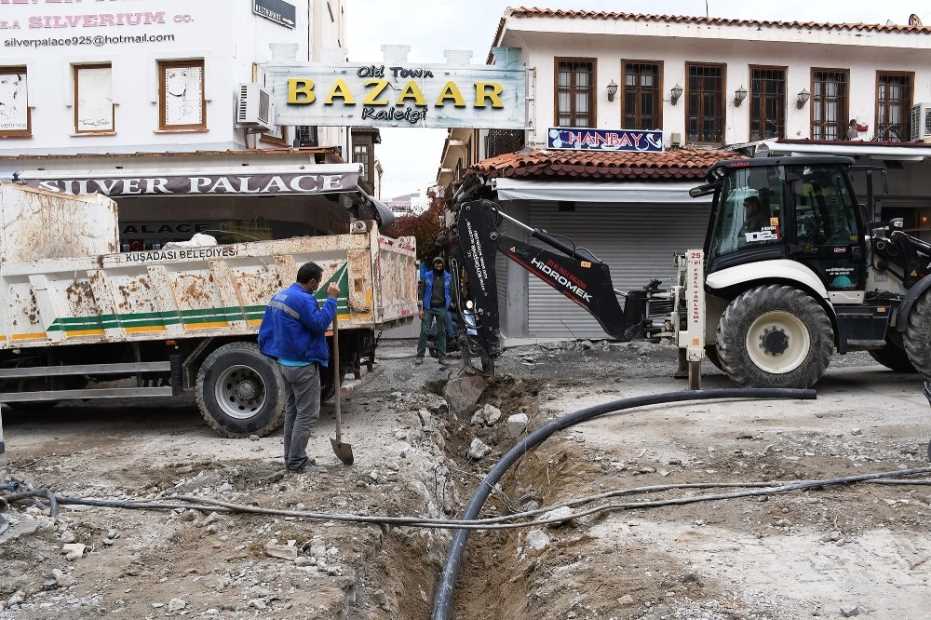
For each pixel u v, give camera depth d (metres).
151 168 14.27
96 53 15.21
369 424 8.91
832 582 4.29
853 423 7.95
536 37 16.20
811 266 9.72
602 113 16.50
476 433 10.20
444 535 6.55
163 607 4.12
